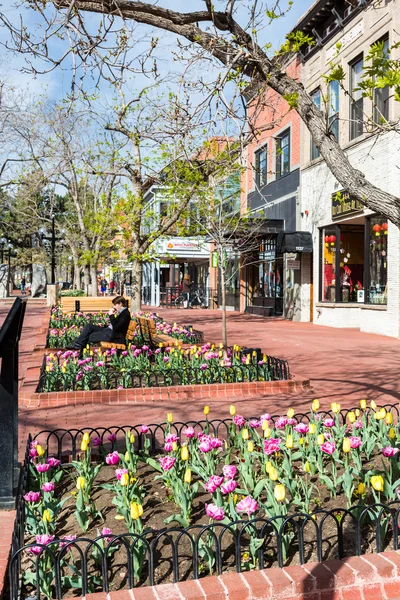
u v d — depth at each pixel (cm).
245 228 1719
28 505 362
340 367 1091
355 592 303
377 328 1717
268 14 529
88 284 2877
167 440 419
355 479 430
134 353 980
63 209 3897
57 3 518
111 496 418
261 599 291
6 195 3156
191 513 387
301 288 2244
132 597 283
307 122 518
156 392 808
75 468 461
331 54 1916
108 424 669
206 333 1750
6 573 314
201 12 536
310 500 404
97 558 312
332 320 1977
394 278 1619
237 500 380
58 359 1011
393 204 482
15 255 5375
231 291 3092
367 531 364
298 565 316
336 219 1927
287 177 2336
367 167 1717
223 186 1462
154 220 1714
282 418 489
